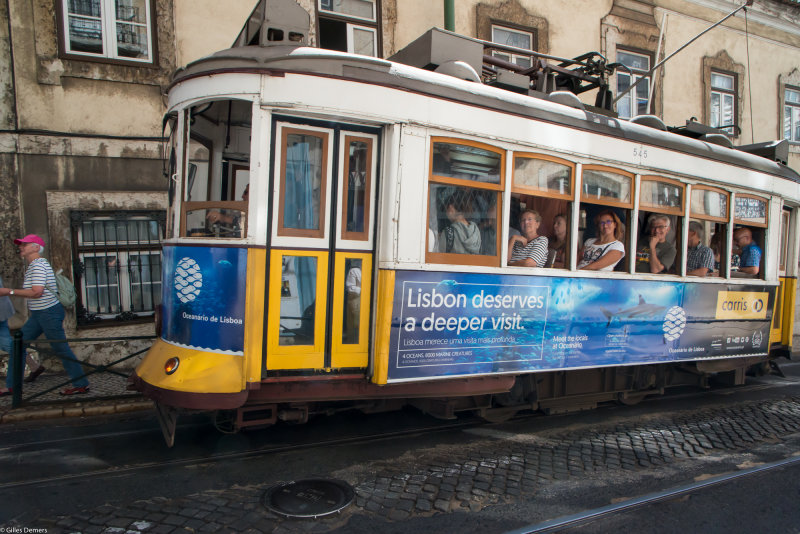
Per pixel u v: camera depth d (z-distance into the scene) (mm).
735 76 12789
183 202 4152
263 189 3828
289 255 3967
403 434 4969
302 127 3973
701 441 5152
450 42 5031
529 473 4188
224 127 5059
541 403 5531
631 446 4922
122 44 7285
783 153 7480
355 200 4160
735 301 6523
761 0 12773
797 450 5031
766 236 6891
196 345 3904
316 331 4051
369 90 3998
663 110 11883
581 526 3395
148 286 7477
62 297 5785
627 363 5543
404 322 4168
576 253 5102
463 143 4406
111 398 5594
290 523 3275
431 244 4293
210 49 7684
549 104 4941
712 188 6203
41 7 6840
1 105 6703
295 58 3865
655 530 3381
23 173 6816
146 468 4027
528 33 10414
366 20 8805
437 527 3307
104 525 3160
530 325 4820
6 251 6770
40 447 4426
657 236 5781
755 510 3715
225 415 4168
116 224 7305
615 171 5348
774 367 7668
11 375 5582
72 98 7020
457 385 4562
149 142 7402
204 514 3330
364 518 3383
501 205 4633
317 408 4406
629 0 11430
